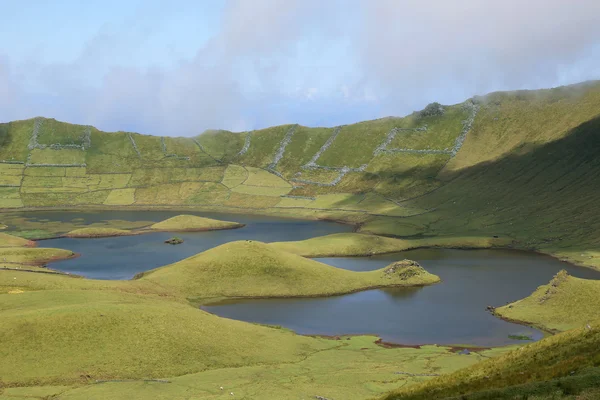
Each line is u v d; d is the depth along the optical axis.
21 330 89.00
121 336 91.75
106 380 80.94
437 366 89.88
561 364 55.91
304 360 94.56
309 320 124.19
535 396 48.66
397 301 139.88
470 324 120.50
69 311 95.50
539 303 127.94
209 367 88.62
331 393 75.00
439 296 144.38
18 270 145.12
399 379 81.81
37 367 82.38
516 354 68.06
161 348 90.88
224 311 130.38
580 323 114.94
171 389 77.44
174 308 108.19
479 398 51.41
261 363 92.00
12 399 72.12
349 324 121.25
